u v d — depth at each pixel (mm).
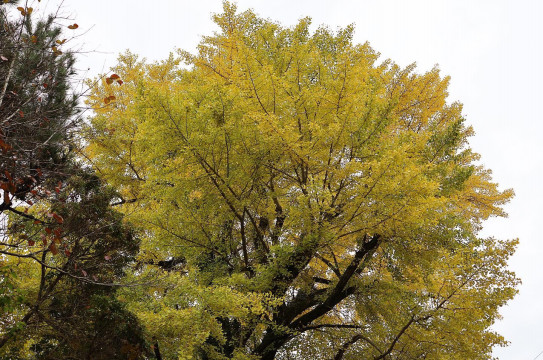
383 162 6641
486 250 7410
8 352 6004
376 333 7836
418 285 8094
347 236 7746
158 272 6953
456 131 7586
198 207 7625
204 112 6977
